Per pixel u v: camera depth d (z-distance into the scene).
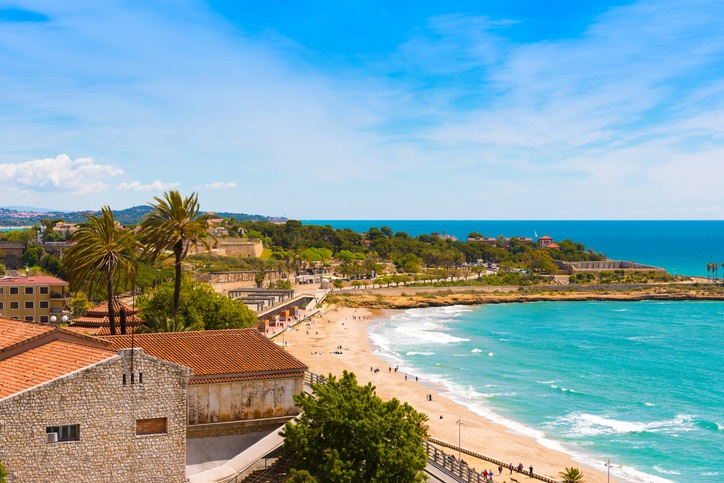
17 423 34.78
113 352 38.81
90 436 36.50
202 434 49.62
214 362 51.31
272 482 43.62
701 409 112.44
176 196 74.81
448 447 88.31
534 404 114.19
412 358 153.88
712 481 79.94
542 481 77.19
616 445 92.94
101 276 75.69
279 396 52.22
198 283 88.75
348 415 43.31
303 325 198.75
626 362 153.50
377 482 40.91
